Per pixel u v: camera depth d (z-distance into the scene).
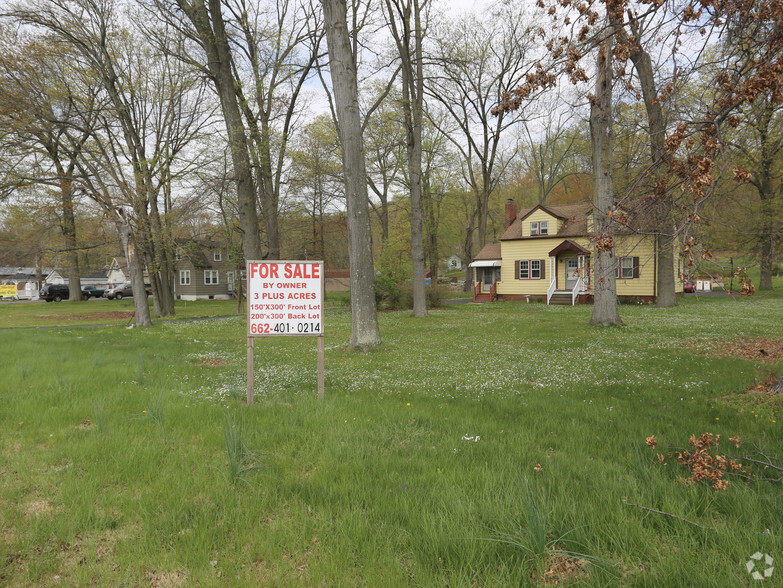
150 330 20.16
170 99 26.16
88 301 49.16
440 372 9.60
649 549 2.80
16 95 19.03
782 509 3.20
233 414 6.03
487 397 7.15
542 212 36.47
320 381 7.12
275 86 23.47
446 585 2.55
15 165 19.28
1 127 18.39
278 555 2.86
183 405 6.54
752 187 23.02
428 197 40.91
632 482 3.68
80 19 22.59
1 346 13.23
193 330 20.11
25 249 26.91
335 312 29.97
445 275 88.38
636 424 5.46
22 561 2.88
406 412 6.21
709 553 2.73
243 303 45.38
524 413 6.18
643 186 4.10
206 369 10.28
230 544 3.03
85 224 29.97
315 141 32.50
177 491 3.75
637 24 4.24
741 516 3.18
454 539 2.87
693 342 12.87
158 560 2.85
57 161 23.12
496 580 2.54
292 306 7.00
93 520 3.35
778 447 4.57
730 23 4.02
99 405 6.09
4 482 4.04
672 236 3.56
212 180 19.84
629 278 32.31
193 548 2.92
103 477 4.08
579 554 2.72
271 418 5.89
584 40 4.42
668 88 4.43
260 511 3.42
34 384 8.02
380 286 31.56
